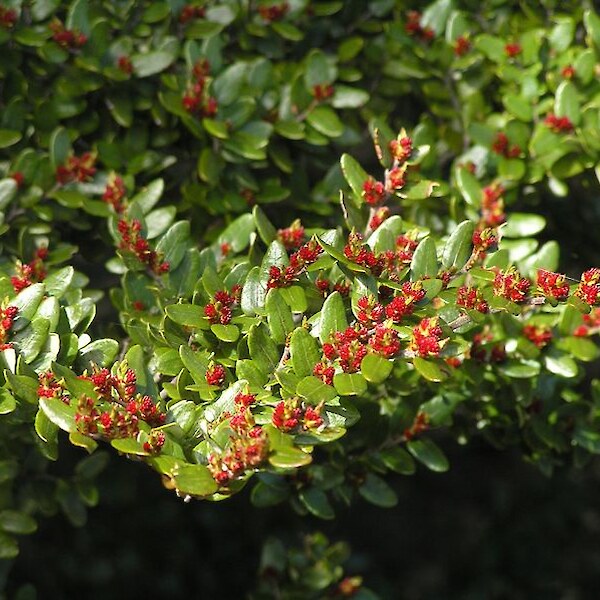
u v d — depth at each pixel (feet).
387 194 17.90
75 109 21.30
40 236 20.51
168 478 15.21
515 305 16.03
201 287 17.58
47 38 21.03
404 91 24.03
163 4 22.24
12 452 20.52
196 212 21.79
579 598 40.98
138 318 18.42
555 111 21.52
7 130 20.51
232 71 21.34
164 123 21.63
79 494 21.66
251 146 20.99
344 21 24.34
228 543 39.99
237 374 16.03
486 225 20.93
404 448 22.82
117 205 20.45
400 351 15.38
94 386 15.23
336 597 24.44
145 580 38.47
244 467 13.78
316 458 21.88
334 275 17.80
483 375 19.98
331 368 15.29
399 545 43.60
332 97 22.20
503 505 43.70
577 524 42.86
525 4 24.09
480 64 23.35
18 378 15.40
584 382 29.04
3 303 15.97
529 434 21.40
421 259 16.71
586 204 25.21
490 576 41.83
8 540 20.34
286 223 22.52
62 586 37.06
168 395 16.85
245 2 23.26
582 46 24.89
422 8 24.39
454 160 23.35
